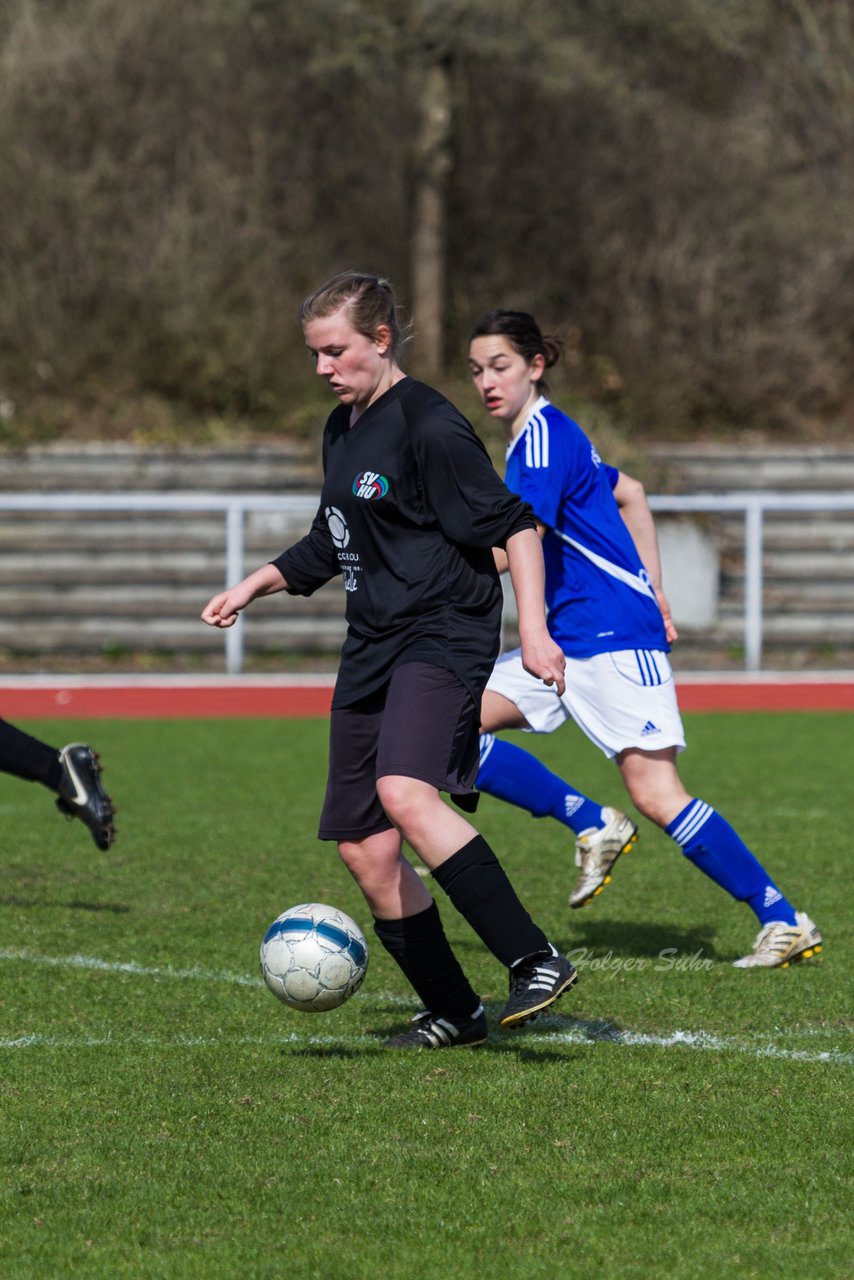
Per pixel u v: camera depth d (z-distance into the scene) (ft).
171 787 109.60
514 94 276.21
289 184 278.26
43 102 263.49
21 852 85.97
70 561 207.62
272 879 78.54
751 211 279.90
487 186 277.85
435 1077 46.80
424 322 266.16
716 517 225.56
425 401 45.52
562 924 69.67
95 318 259.39
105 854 85.35
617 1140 41.16
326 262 277.23
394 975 60.70
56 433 244.83
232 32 274.57
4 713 151.33
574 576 59.21
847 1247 34.47
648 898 75.51
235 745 131.54
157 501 174.29
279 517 212.84
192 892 75.36
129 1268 33.37
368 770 47.65
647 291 273.33
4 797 107.65
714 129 282.97
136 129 266.77
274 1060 48.67
